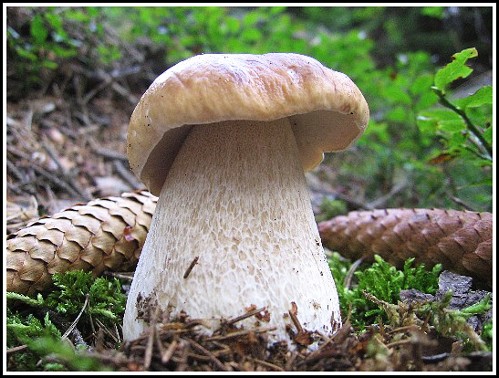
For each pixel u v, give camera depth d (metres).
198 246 0.15
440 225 0.21
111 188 0.34
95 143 0.40
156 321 0.14
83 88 0.45
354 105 0.15
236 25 0.47
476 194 0.32
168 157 0.18
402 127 0.52
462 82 0.59
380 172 0.40
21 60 0.38
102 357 0.13
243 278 0.14
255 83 0.13
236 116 0.13
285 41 0.50
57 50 0.37
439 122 0.23
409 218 0.22
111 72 0.47
